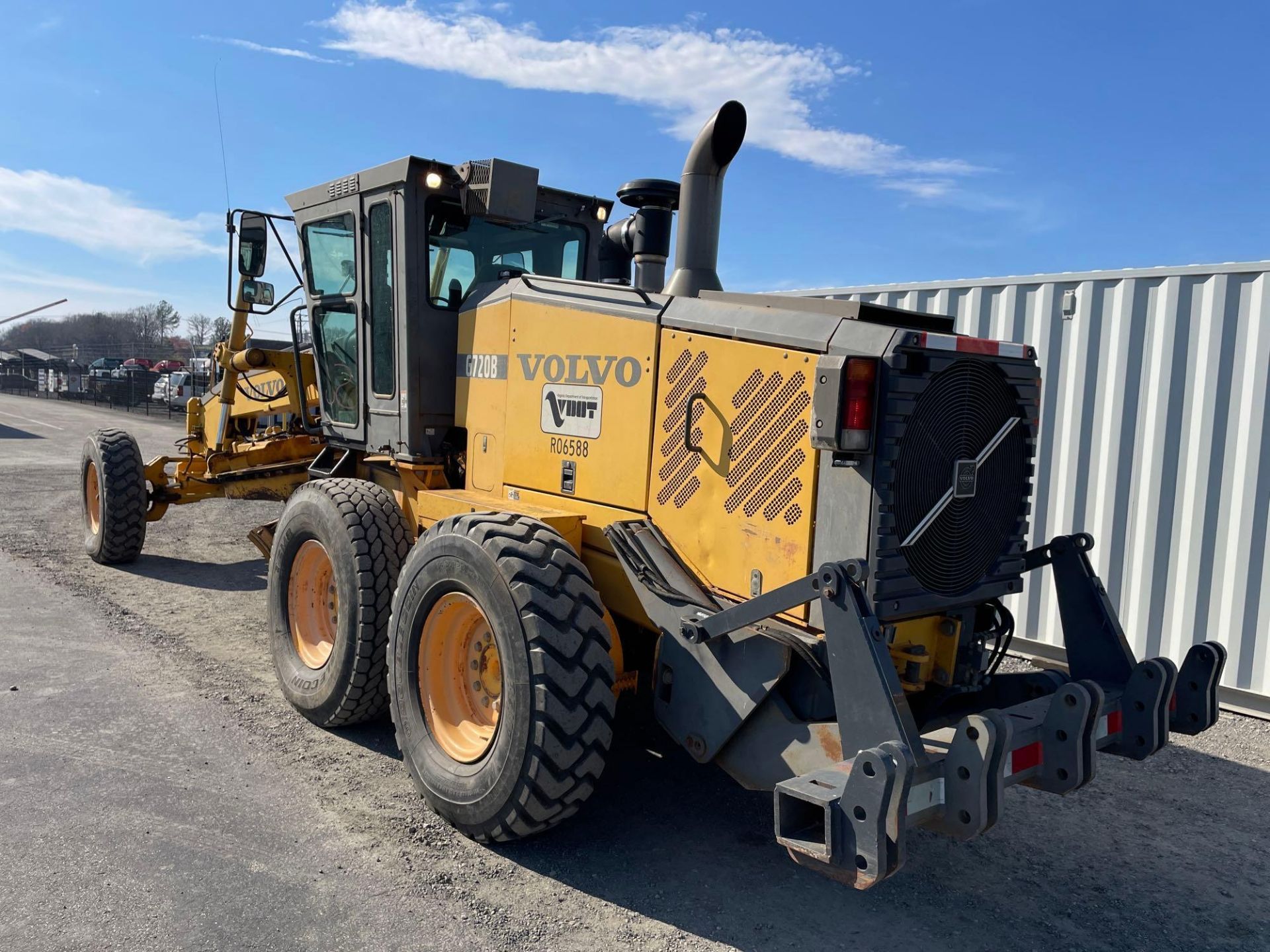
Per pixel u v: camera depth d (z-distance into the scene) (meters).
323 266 4.97
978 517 3.07
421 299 4.26
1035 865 3.38
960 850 3.48
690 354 3.15
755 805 3.68
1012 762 2.57
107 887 2.79
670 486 3.22
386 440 4.51
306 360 6.17
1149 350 5.52
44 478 12.25
